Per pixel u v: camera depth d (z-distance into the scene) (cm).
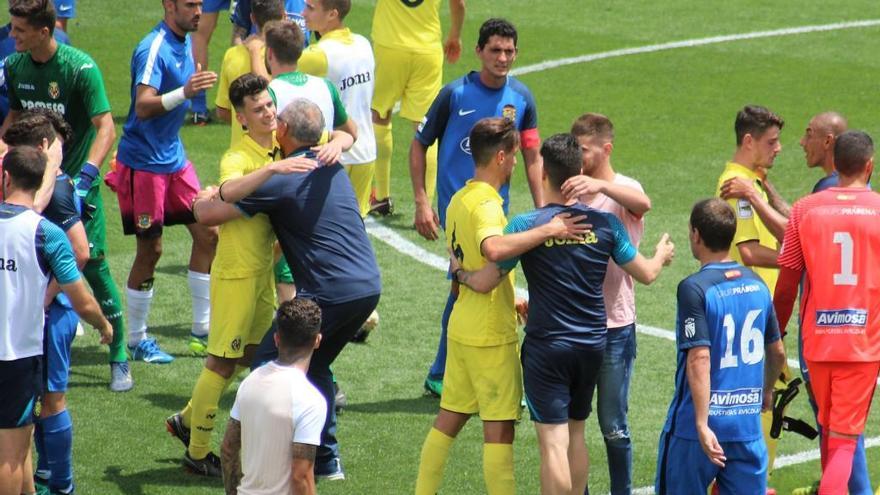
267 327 2866
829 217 2575
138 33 6625
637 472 2878
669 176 5053
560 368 2417
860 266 2559
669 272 4212
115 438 2964
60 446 2622
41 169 2447
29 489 2562
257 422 2159
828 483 2553
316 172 2673
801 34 7138
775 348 2420
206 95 5578
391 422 3105
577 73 6384
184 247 4319
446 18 7038
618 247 2414
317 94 2995
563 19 7294
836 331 2572
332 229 2672
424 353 3553
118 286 3900
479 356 2492
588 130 2598
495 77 3197
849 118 5806
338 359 3491
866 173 2620
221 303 2745
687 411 2364
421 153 3281
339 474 2794
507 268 2391
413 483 2789
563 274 2388
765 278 2842
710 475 2377
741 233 2683
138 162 3412
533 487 2797
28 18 3119
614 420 2631
